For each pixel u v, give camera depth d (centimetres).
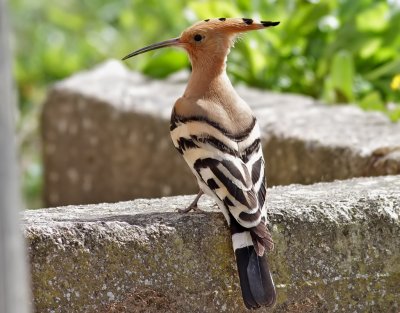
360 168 1109
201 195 885
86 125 1602
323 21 1623
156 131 1450
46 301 774
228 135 808
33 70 2123
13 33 2117
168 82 1644
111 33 2170
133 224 797
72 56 2141
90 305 785
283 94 1528
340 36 1579
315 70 1631
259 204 777
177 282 805
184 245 804
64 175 1677
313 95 1620
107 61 1830
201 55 893
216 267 813
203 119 823
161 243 798
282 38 1628
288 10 1647
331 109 1352
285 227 828
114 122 1532
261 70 1648
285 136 1220
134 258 792
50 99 1680
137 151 1495
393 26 1567
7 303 503
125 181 1533
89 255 781
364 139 1160
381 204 857
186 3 1877
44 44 2172
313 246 836
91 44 2152
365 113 1320
